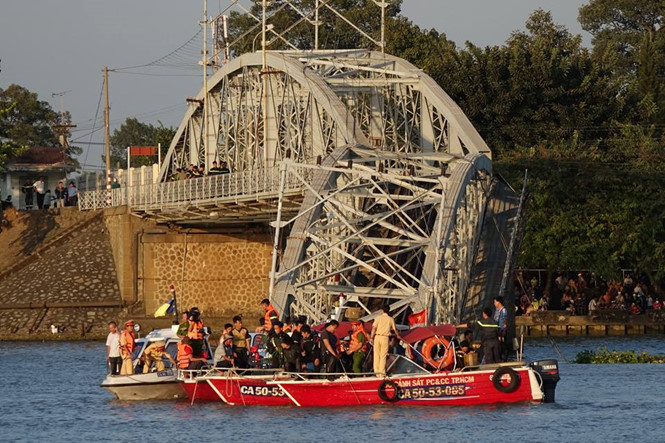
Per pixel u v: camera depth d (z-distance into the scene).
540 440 100.50
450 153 171.50
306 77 187.12
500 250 166.50
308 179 181.75
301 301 137.25
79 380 149.75
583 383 136.62
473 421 107.94
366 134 195.38
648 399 121.94
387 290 137.75
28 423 116.19
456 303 146.00
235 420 110.94
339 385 114.56
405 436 101.75
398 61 193.75
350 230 150.62
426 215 162.62
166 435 105.81
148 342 128.25
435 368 116.06
